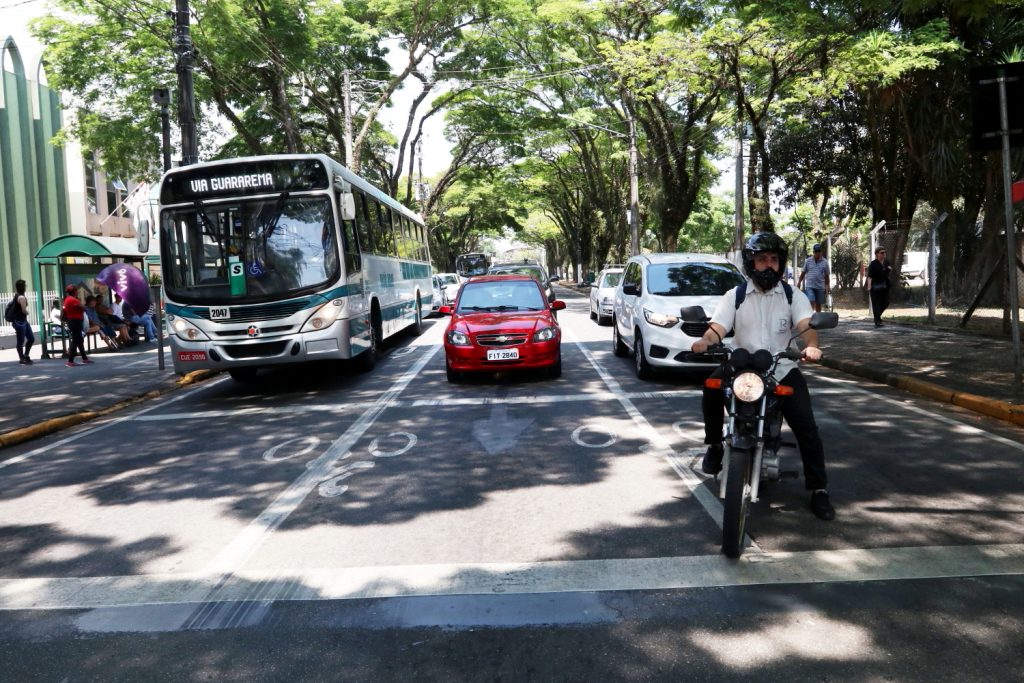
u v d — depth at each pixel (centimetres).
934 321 1698
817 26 1538
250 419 943
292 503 583
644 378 1121
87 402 1097
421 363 1421
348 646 354
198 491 630
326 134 3734
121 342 1998
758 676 318
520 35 3081
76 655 356
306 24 2528
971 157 1942
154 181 2798
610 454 697
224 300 1090
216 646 360
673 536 484
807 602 385
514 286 1273
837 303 2422
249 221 1105
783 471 517
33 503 623
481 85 3303
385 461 700
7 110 2727
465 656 342
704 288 1137
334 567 452
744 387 446
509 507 553
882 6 1485
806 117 2580
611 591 405
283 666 338
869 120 2450
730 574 422
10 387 1264
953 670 319
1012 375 999
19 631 385
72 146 3158
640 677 320
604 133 4250
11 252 2723
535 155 4775
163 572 457
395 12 2991
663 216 2991
